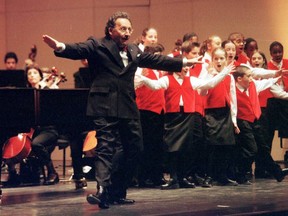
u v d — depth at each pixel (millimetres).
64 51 7488
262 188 9477
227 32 13812
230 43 10055
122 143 7910
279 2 13359
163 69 7930
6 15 16312
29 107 8484
